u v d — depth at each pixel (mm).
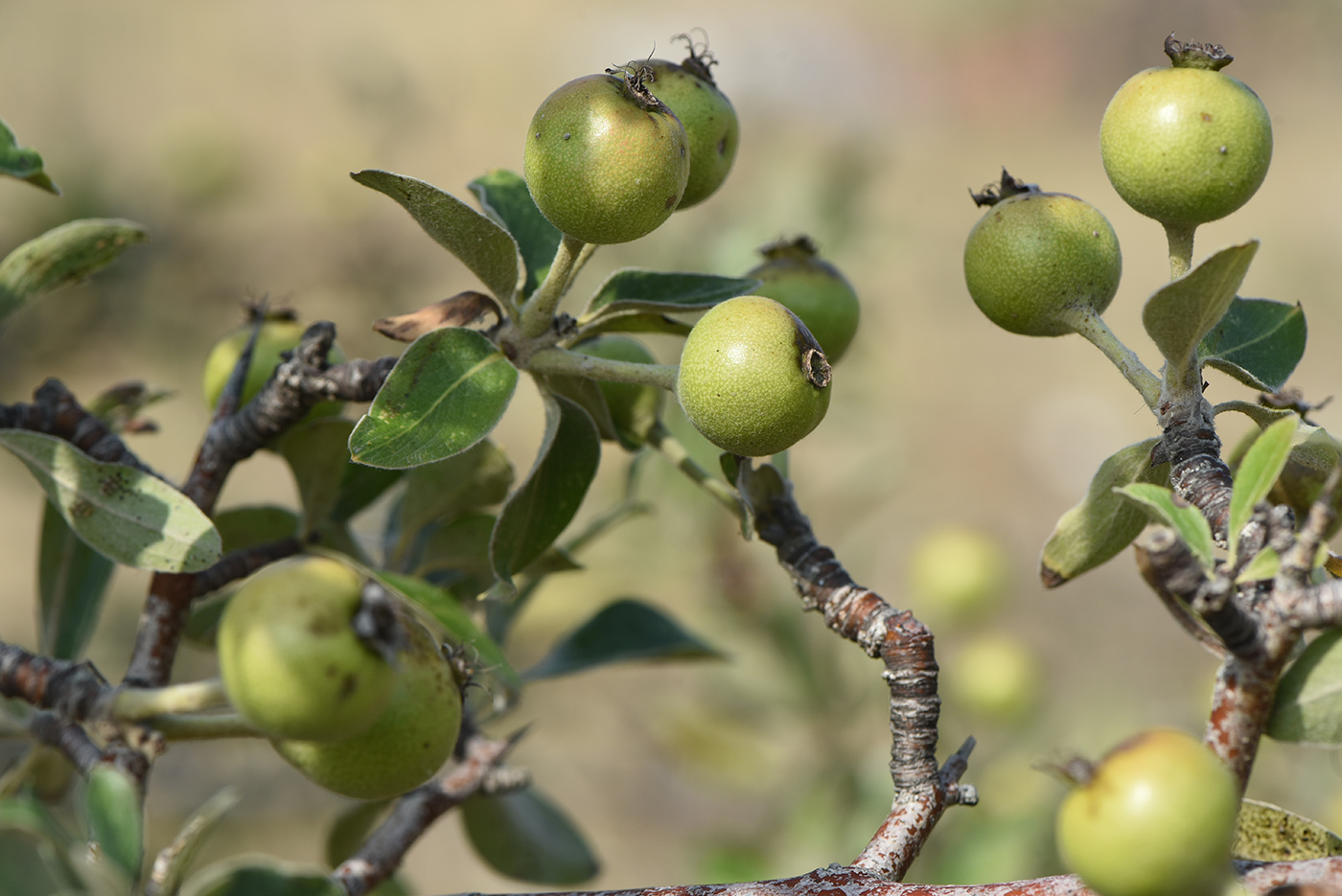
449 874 11125
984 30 21641
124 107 15219
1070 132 20656
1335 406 14477
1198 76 2834
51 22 15469
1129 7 21531
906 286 16828
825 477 8258
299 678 2174
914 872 6637
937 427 15508
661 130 2766
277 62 16062
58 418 3361
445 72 17000
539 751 10258
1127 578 12242
